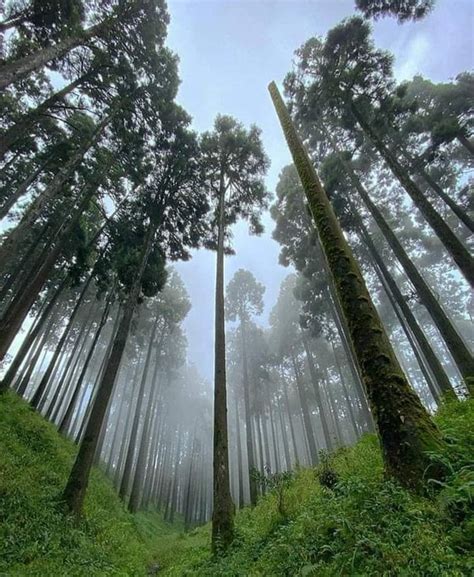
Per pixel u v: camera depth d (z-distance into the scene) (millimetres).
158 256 16500
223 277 11648
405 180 12312
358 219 17156
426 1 12398
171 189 15703
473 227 15117
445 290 32219
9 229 19844
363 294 4234
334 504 3502
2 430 10250
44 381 17484
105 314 21312
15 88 14391
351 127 15984
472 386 5523
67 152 15258
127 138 15047
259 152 15828
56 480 9023
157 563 10008
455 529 2230
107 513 10680
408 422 3158
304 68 15492
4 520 5957
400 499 2701
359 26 13414
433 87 18547
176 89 14945
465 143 18375
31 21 11406
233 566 5055
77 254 17062
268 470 6820
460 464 2699
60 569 5312
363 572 2402
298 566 3244
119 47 13117
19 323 10555
